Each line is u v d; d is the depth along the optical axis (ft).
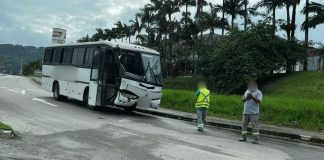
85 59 74.18
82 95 74.08
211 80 148.77
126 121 58.95
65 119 54.65
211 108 76.59
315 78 129.59
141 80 65.92
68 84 80.28
